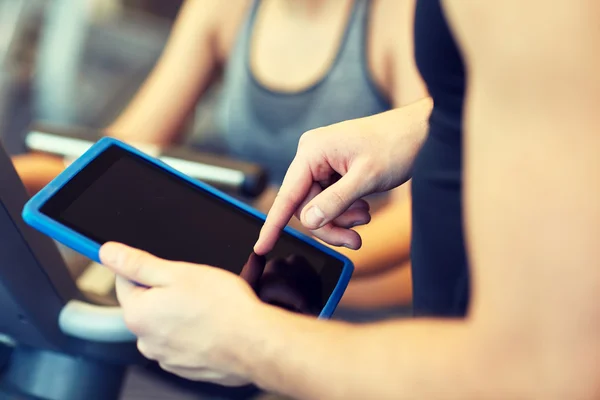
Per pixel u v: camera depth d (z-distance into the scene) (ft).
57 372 2.61
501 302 1.42
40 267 2.33
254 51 4.51
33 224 2.03
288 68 4.34
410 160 2.54
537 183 1.35
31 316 2.37
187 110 5.01
